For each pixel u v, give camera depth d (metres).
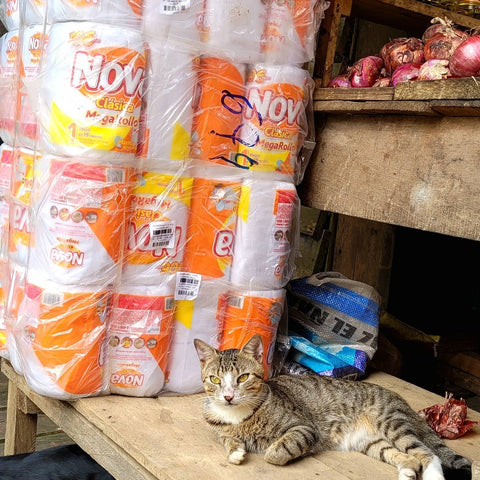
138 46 0.96
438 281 2.06
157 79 0.99
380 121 1.10
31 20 1.06
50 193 0.97
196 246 1.07
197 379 1.08
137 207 1.01
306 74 1.13
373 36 1.70
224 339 1.11
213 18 1.02
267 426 0.88
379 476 0.85
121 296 1.02
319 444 0.92
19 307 1.06
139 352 1.03
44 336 0.99
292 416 0.90
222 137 1.06
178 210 1.04
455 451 0.94
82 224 0.97
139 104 0.98
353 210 1.14
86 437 1.00
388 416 0.93
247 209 1.08
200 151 1.05
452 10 1.39
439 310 2.05
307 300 1.32
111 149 0.96
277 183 1.10
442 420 1.01
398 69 1.16
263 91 1.07
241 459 0.85
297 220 1.17
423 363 1.69
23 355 1.03
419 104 0.98
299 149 1.17
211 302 1.09
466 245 2.08
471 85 0.90
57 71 0.96
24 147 1.09
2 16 1.22
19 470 1.04
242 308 1.10
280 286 1.13
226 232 1.08
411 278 2.00
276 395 0.92
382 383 1.23
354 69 1.23
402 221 1.05
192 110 1.04
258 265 1.09
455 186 0.97
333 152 1.18
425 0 1.37
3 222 1.18
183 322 1.07
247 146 1.08
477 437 1.01
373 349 1.25
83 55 0.94
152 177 1.01
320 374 1.14
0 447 1.33
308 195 1.23
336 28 1.22
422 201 1.02
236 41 1.04
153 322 1.03
